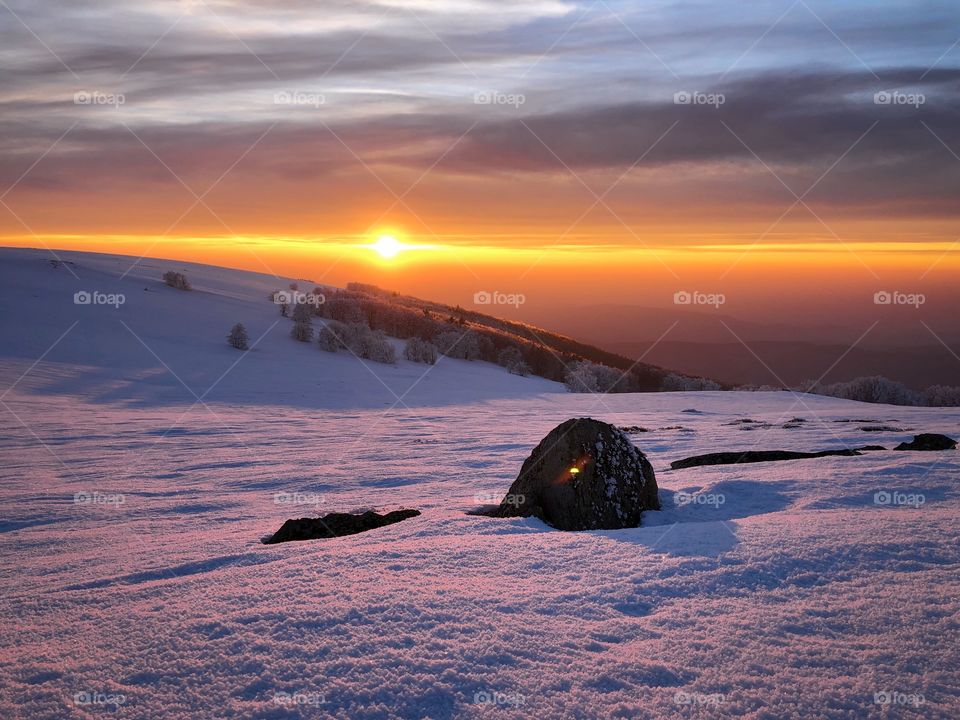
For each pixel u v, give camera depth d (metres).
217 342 62.97
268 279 116.81
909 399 53.78
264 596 5.03
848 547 5.87
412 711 3.42
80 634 4.53
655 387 86.75
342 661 3.92
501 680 3.72
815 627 4.37
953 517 6.86
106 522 10.64
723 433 24.14
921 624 4.35
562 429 8.98
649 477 9.07
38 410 33.03
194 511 11.45
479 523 7.79
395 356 70.31
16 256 85.62
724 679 3.73
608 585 5.21
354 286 123.75
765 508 8.41
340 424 32.22
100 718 3.41
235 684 3.71
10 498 13.02
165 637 4.34
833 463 10.84
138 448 22.17
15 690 3.73
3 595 5.76
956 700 3.50
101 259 100.25
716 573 5.41
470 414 40.00
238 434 26.97
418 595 4.98
